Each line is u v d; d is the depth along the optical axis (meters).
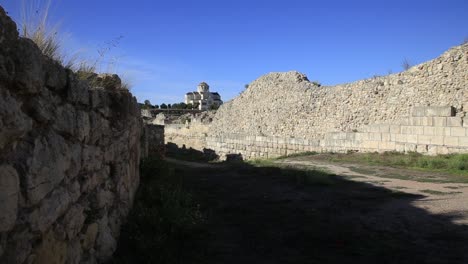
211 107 82.38
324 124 26.92
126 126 7.02
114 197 6.02
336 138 23.20
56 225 3.58
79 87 4.20
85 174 4.55
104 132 5.45
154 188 9.12
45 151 3.34
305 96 29.38
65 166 3.79
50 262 3.40
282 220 7.59
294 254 5.75
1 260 2.67
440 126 18.11
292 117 29.91
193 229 6.73
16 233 2.85
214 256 5.65
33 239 3.12
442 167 14.89
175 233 6.39
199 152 38.72
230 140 33.56
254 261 5.48
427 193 9.87
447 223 7.07
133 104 8.19
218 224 7.36
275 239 6.44
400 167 15.48
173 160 27.50
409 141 19.28
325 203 8.94
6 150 2.83
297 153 24.97
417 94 21.56
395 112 22.50
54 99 3.61
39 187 3.20
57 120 3.62
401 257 5.52
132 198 7.86
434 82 20.83
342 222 7.33
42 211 3.23
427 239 6.25
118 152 6.35
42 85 3.29
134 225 6.34
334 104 26.58
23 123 2.96
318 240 6.35
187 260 5.44
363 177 12.79
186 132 42.59
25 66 2.95
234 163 22.00
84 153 4.46
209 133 39.72
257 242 6.29
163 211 6.99
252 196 10.04
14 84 2.88
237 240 6.39
